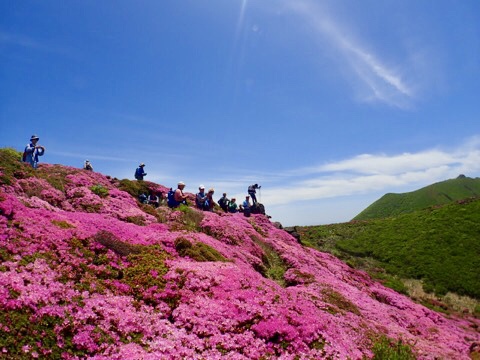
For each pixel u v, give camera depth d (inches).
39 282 428.5
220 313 519.2
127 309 466.3
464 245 1947.6
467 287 1616.6
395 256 2057.1
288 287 944.9
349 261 2027.6
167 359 389.1
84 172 1413.6
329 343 537.6
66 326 377.1
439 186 6190.9
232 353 441.4
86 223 729.6
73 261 524.1
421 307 1216.8
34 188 927.7
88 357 358.0
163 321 474.3
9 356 314.0
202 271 634.2
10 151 1338.6
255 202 1910.7
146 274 583.8
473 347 854.5
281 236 1631.4
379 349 542.6
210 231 1114.7
